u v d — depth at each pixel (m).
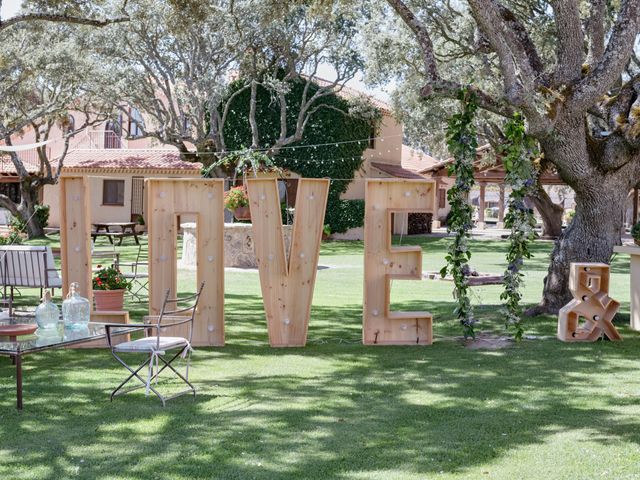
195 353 7.97
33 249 9.37
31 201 29.67
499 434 5.03
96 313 8.23
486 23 7.91
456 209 8.62
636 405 5.78
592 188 9.66
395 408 5.71
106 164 34.53
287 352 8.05
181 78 28.97
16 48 25.47
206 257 8.41
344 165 32.00
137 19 24.66
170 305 8.40
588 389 6.32
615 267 20.05
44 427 5.17
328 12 13.65
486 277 15.08
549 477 4.20
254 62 28.11
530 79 8.15
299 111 31.41
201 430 5.11
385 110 35.50
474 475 4.23
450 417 5.45
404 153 49.09
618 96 10.32
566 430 5.12
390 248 8.52
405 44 24.08
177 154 35.94
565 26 8.85
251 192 8.35
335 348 8.30
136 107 29.91
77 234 8.27
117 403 5.82
